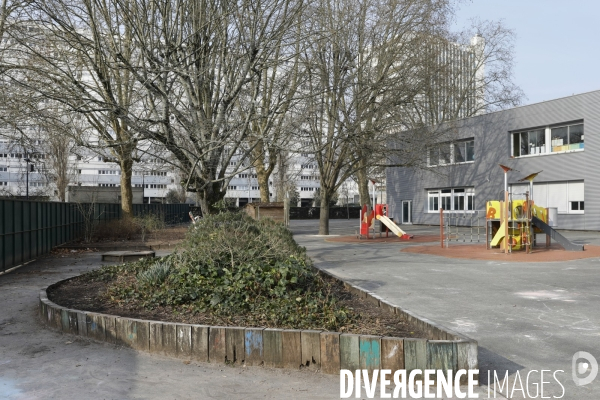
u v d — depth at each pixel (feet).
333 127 82.48
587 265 46.34
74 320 21.49
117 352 19.13
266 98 49.83
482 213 118.93
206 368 17.38
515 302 29.19
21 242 50.03
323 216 98.68
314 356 17.12
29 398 14.65
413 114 91.04
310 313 21.02
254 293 23.77
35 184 195.31
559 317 25.25
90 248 66.49
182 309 22.84
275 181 185.78
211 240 27.68
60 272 43.52
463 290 33.47
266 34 40.96
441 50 88.63
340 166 95.14
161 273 26.76
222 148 42.06
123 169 92.84
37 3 35.40
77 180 196.75
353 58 69.26
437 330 17.81
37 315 25.48
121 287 27.14
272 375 16.70
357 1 78.28
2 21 42.96
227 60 42.88
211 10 39.96
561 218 102.12
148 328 19.17
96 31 36.60
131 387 15.53
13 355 18.83
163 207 131.44
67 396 14.79
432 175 134.00
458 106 129.29
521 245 61.16
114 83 50.85
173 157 44.21
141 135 42.55
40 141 66.80
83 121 59.11
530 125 107.86
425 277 39.78
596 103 95.04
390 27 82.38
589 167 96.17
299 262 27.63
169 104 37.42
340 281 30.81
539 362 18.13
